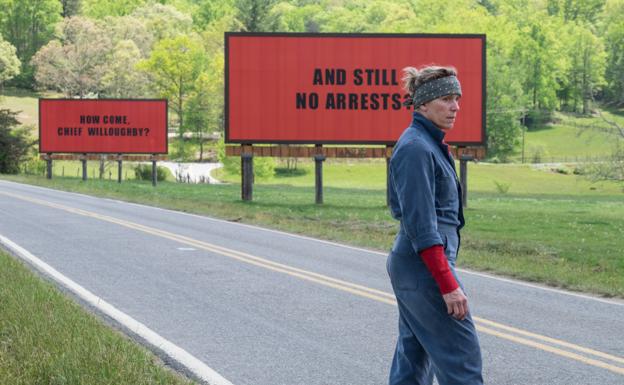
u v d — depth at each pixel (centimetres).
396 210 468
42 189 4472
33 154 8662
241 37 3456
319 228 2264
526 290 1260
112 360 696
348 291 1201
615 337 902
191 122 10862
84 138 5669
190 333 904
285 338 882
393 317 1005
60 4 19062
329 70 3441
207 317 994
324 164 11375
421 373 489
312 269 1445
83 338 780
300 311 1040
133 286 1223
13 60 16500
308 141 3466
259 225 2414
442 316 450
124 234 2020
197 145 12000
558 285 1327
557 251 1789
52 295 1018
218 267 1450
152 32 16800
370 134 3438
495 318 1012
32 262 1470
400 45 3409
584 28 19000
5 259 1373
